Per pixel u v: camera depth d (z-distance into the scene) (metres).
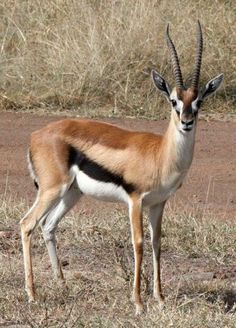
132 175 16.62
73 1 35.78
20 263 18.98
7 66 33.56
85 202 23.22
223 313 16.11
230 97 32.88
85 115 31.61
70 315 15.86
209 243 20.23
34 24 35.50
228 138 29.55
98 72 32.72
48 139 17.39
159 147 16.55
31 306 16.42
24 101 32.50
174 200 23.58
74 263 19.16
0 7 36.47
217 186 24.98
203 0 36.59
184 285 17.86
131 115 31.75
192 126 16.27
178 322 15.38
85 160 17.16
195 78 16.94
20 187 24.53
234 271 18.97
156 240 16.98
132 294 16.83
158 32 34.03
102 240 20.30
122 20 34.47
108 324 15.41
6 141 28.73
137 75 32.88
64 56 33.34
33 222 17.34
